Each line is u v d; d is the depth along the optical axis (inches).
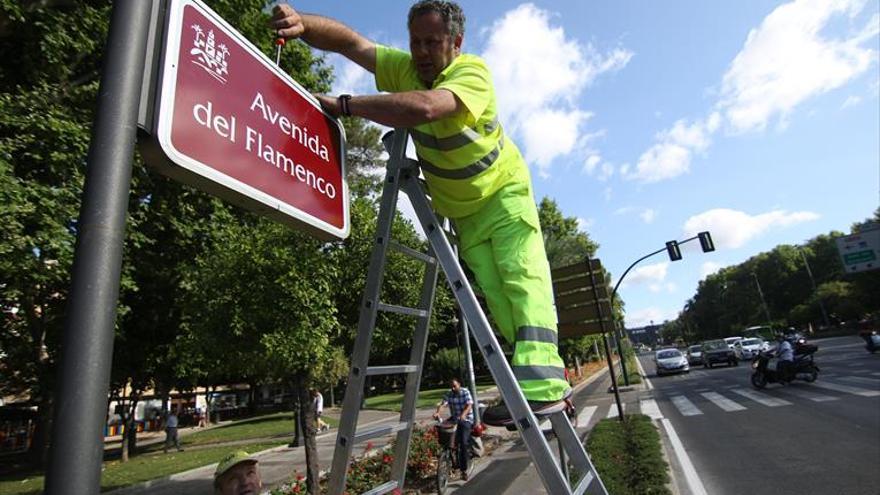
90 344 38.6
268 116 68.4
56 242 289.0
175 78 52.1
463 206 88.4
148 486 480.4
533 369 80.0
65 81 333.7
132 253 466.3
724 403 570.6
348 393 90.1
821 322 2194.9
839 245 1439.5
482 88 81.1
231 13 427.2
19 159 309.4
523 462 372.8
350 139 946.7
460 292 84.0
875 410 426.0
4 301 451.5
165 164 50.8
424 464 329.1
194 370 615.8
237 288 283.3
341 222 82.5
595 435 376.2
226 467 128.0
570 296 427.2
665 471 257.6
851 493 234.8
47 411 699.4
